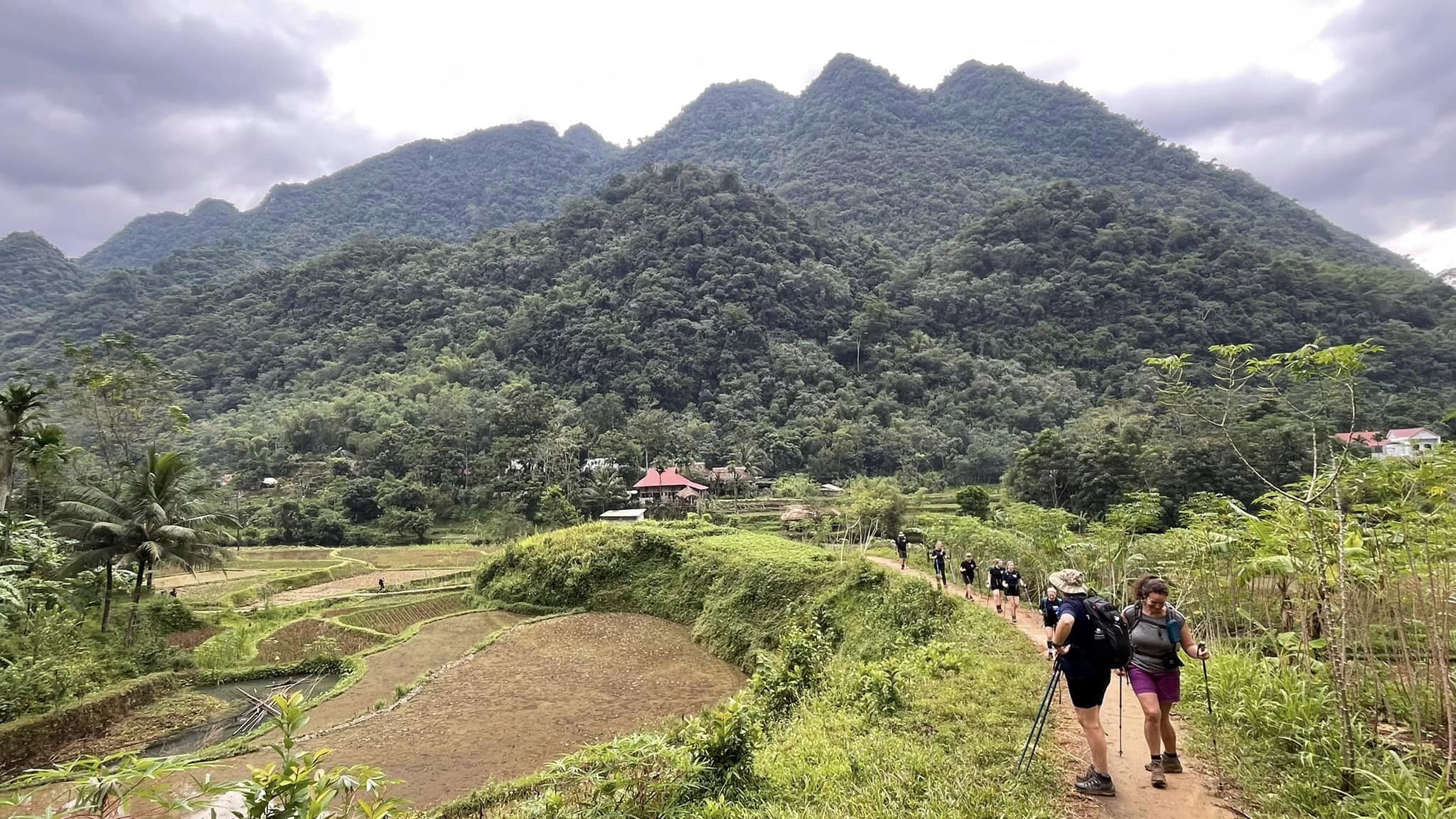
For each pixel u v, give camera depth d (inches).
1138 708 360.2
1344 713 254.8
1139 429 2603.3
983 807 245.1
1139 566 720.3
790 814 268.4
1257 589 514.3
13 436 895.1
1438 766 254.1
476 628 1245.1
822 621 930.1
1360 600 320.2
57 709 714.2
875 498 1951.3
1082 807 241.4
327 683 960.3
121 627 1003.9
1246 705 311.3
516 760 650.8
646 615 1275.8
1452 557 295.6
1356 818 215.8
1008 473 2770.7
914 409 4288.9
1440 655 265.6
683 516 2775.6
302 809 175.9
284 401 4338.1
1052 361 4753.9
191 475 1402.6
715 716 335.9
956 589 882.1
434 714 781.9
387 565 2080.5
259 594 1552.7
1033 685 402.9
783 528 2290.8
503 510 2851.9
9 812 362.0
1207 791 251.9
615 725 736.3
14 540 775.7
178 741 748.6
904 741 335.0
